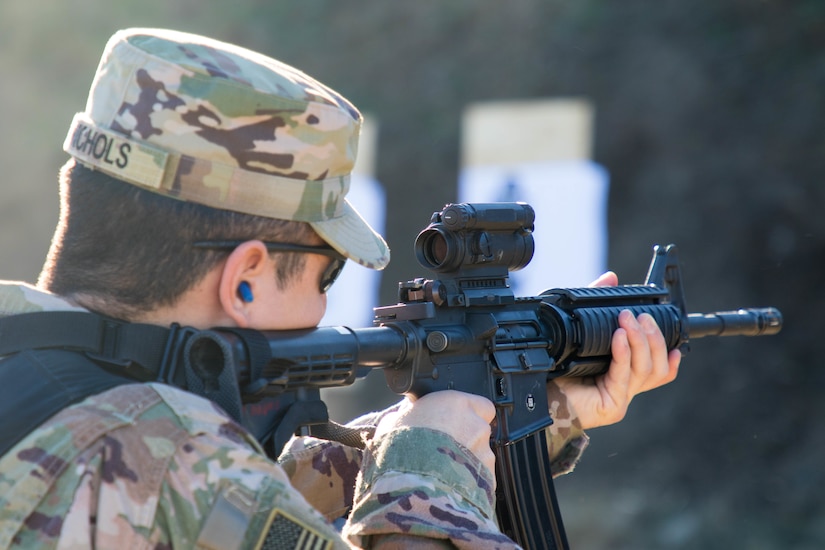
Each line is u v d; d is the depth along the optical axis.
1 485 2.97
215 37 29.84
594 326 5.23
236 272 3.43
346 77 29.23
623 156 25.73
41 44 30.16
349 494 4.86
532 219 4.96
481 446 4.27
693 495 22.17
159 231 3.36
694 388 23.39
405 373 4.44
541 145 26.80
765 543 20.42
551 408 5.31
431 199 27.94
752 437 22.52
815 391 22.47
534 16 27.64
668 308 5.79
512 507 4.74
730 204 24.17
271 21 29.81
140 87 3.36
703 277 24.02
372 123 28.66
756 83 24.78
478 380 4.71
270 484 3.05
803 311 23.16
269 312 3.61
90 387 3.13
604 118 26.11
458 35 28.53
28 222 29.31
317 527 3.08
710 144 24.81
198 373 3.35
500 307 4.89
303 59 29.50
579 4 27.23
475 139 27.75
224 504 2.96
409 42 28.80
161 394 3.10
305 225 3.59
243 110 3.36
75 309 3.31
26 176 29.34
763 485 21.72
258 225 3.45
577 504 22.42
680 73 25.55
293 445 4.88
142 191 3.35
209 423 3.09
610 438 23.56
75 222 3.43
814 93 24.08
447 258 4.69
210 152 3.34
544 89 27.03
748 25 25.39
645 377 5.43
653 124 25.45
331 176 3.63
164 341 3.33
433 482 3.89
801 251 23.34
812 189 23.47
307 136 3.49
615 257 25.06
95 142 3.40
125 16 30.06
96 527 2.93
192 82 3.34
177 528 2.95
